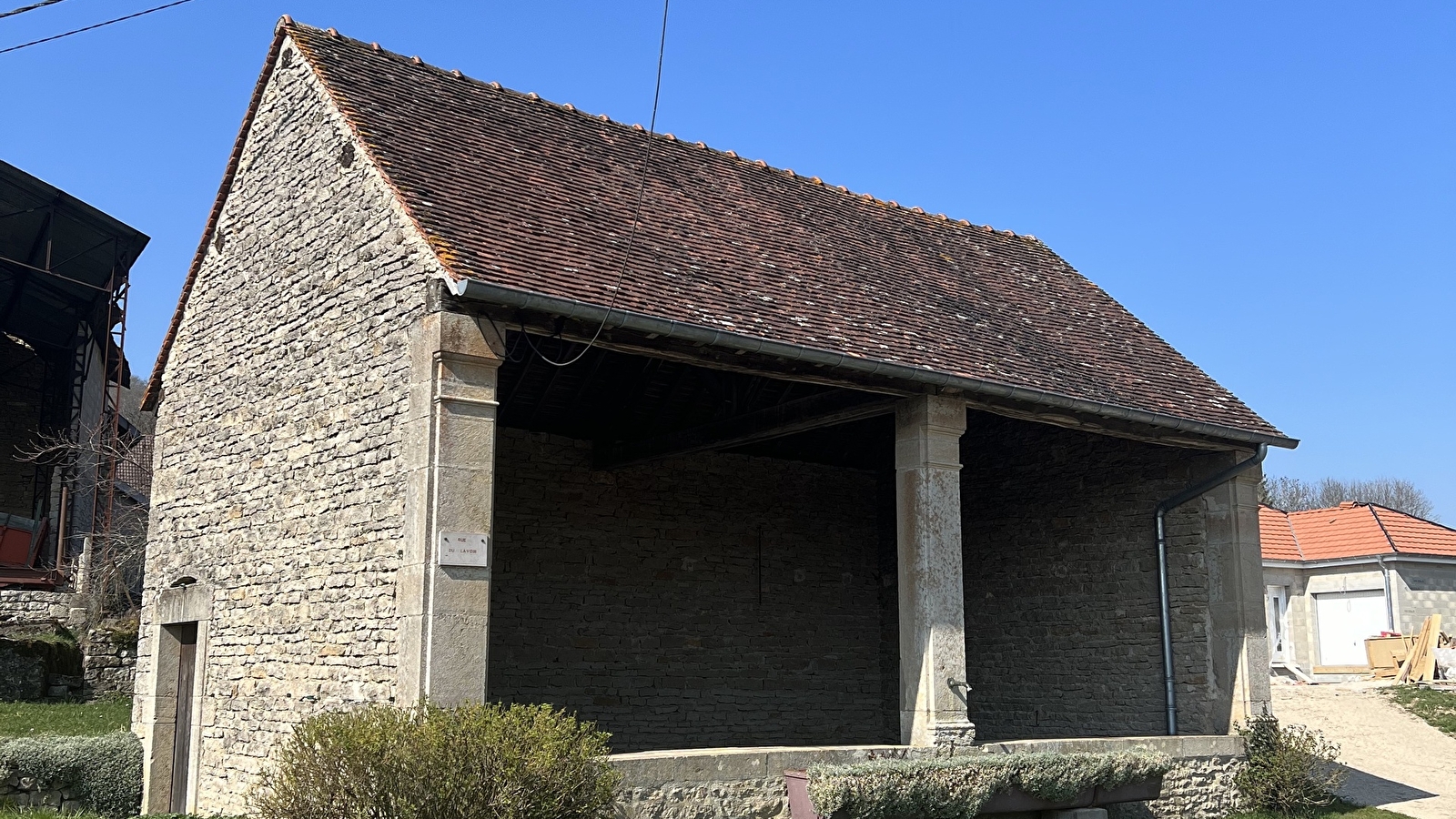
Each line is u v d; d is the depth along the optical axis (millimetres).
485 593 7781
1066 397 10328
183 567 10828
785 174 13453
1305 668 22156
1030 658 13391
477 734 6848
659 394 12391
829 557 14766
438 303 7914
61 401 20797
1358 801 11977
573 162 10781
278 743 7805
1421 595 21484
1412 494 55688
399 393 8234
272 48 10711
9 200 16891
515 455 12523
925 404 9828
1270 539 22719
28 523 17672
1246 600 11766
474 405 7922
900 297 11156
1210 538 12039
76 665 14242
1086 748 10234
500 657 12039
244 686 9594
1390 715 15594
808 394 11820
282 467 9594
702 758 8164
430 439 7785
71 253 18234
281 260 10094
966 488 14469
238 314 10656
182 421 11305
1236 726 11609
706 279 9430
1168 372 12508
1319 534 22938
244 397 10336
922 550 9641
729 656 13648
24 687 13703
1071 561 13156
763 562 14180
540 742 6969
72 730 11977
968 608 14141
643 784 7840
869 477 15383
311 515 9086
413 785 6566
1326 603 22375
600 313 7973
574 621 12594
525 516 12477
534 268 8211
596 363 11523
